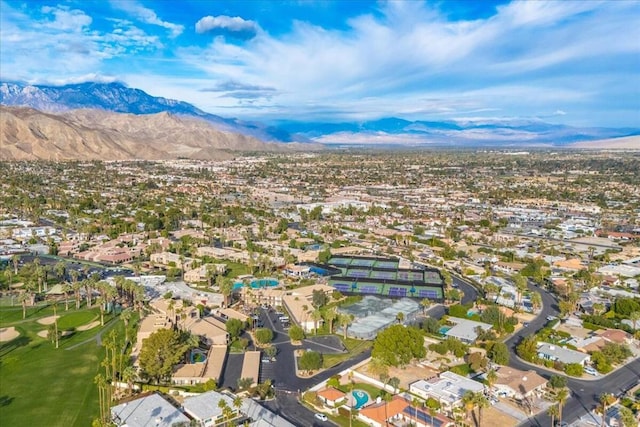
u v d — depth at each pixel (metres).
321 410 168.38
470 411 166.25
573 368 193.50
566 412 166.88
